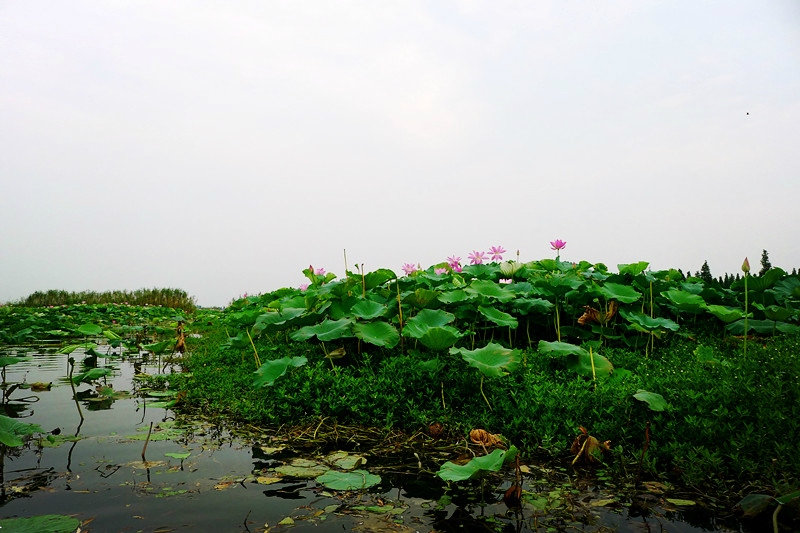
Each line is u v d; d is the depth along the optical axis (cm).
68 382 598
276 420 409
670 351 517
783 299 635
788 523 226
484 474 249
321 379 444
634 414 347
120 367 727
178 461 309
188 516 224
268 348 637
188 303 2423
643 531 216
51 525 209
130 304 2330
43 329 1204
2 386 565
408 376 445
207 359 692
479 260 792
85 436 363
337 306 561
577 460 312
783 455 269
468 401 414
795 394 323
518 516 231
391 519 225
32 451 325
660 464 300
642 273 687
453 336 414
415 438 367
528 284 623
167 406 462
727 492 259
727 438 299
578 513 235
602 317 525
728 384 343
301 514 229
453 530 214
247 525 215
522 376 432
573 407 357
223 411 448
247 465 304
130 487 261
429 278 665
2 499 241
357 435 374
